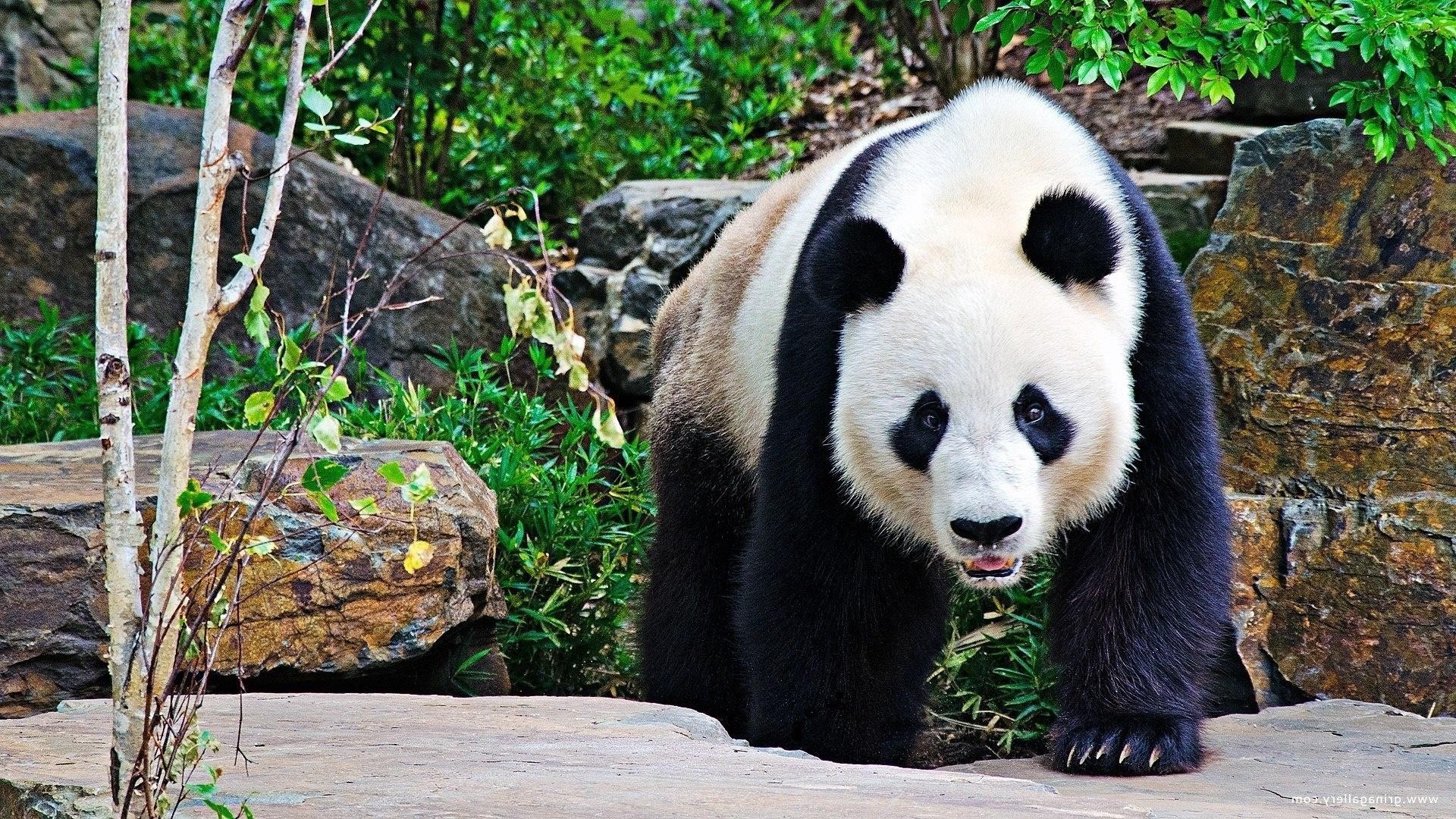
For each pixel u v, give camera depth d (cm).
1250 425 867
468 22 1419
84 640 712
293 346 414
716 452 812
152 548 420
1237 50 852
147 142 1267
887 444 620
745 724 860
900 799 457
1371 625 798
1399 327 852
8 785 464
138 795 420
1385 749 644
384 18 1376
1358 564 809
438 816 422
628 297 1220
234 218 1248
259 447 802
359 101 1412
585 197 1538
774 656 682
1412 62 800
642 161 1557
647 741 546
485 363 1229
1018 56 1619
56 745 523
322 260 1258
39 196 1248
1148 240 671
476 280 1274
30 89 1750
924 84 1697
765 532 682
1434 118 822
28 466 805
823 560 668
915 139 718
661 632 853
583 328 1245
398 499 752
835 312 654
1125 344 632
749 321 766
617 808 432
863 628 687
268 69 1623
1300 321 877
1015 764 668
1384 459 830
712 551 837
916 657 780
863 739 722
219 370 1221
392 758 509
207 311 405
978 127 698
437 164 1514
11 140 1241
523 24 1666
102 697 720
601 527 946
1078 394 605
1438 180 872
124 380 411
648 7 1834
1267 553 827
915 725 798
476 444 986
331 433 403
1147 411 640
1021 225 647
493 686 808
